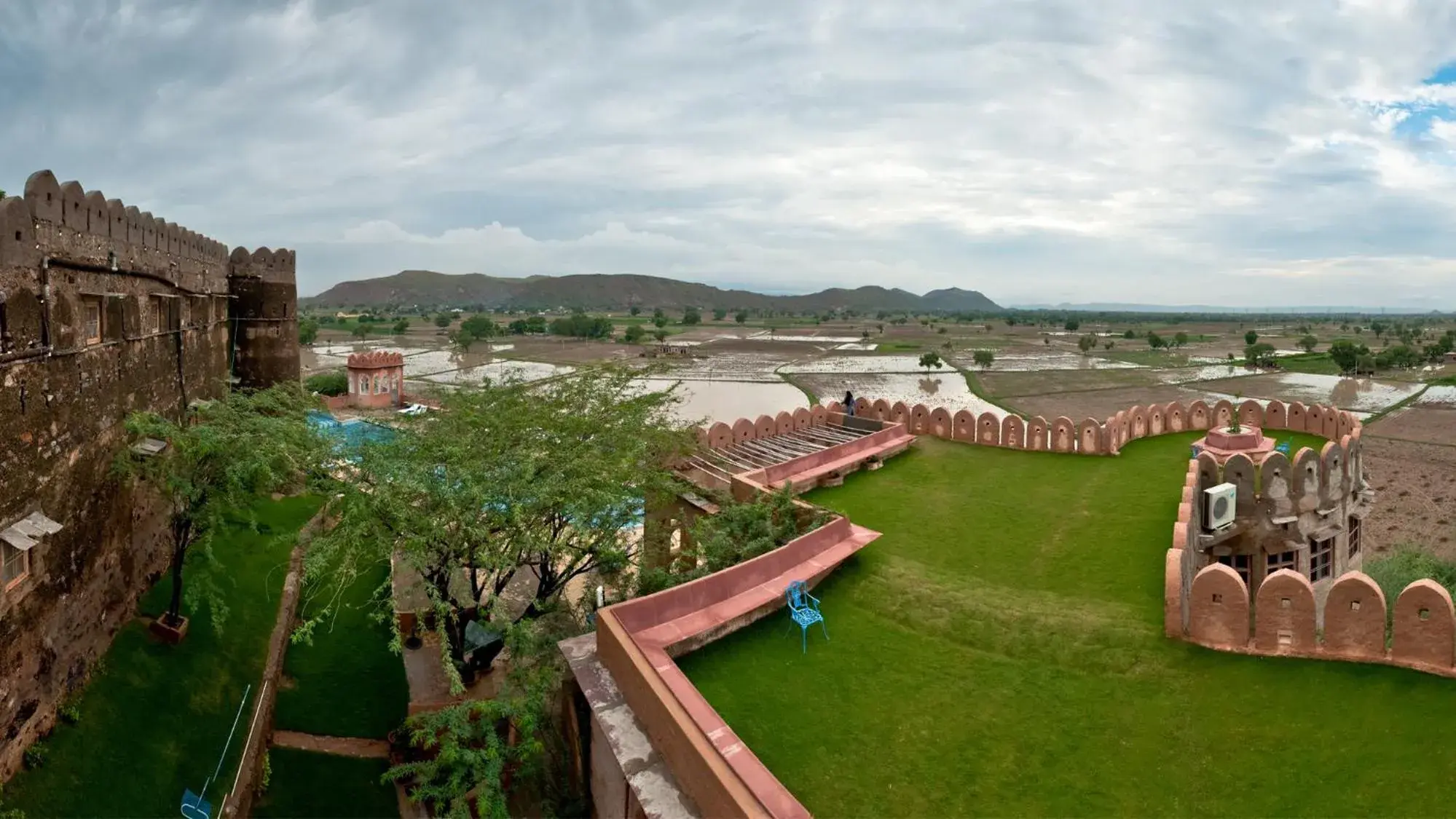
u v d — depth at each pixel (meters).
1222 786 9.76
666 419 22.83
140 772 14.12
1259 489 17.83
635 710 11.30
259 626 20.48
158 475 17.59
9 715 12.50
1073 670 12.36
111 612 17.12
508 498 16.47
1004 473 22.69
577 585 24.53
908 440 25.69
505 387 22.62
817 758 10.52
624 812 10.80
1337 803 9.29
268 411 27.67
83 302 16.00
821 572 15.16
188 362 24.64
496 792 11.87
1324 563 18.64
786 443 24.84
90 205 16.20
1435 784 9.33
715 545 15.78
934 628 13.70
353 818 15.70
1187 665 12.12
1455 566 24.83
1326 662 11.76
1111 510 19.09
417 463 17.22
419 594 22.67
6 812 11.80
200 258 26.33
